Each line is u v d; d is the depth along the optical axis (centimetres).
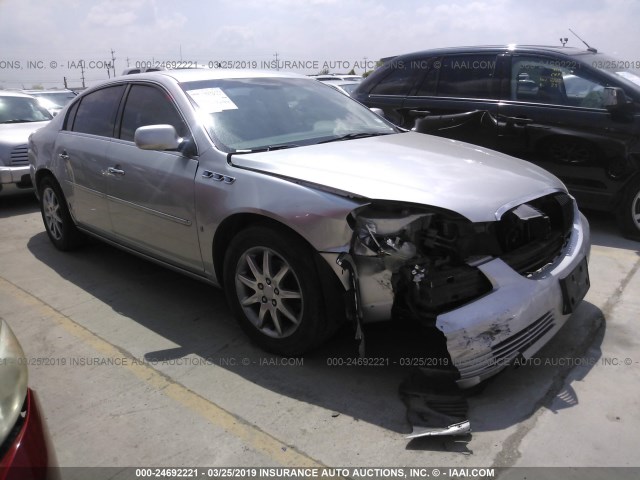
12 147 729
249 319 327
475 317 253
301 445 250
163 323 377
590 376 293
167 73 405
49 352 343
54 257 521
